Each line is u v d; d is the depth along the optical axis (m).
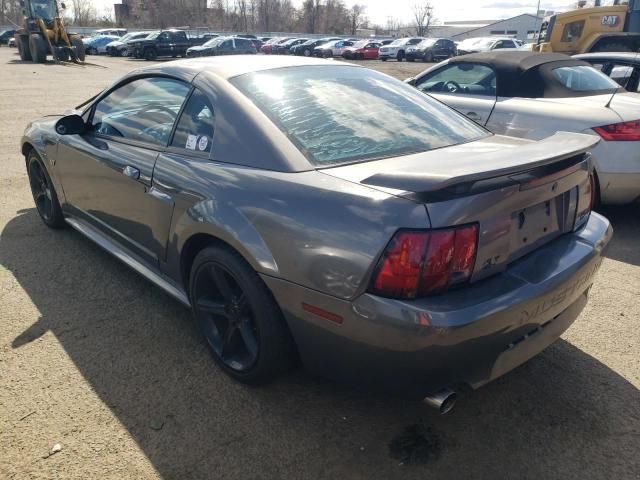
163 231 2.80
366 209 1.92
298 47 37.75
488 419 2.40
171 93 2.91
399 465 2.14
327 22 79.44
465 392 2.08
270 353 2.33
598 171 4.47
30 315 3.13
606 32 11.69
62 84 15.81
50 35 23.95
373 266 1.87
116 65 25.00
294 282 2.10
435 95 5.71
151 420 2.34
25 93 13.46
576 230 2.50
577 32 12.12
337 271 1.95
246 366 2.50
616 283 3.75
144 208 2.92
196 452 2.18
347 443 2.25
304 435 2.29
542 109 4.80
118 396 2.48
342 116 2.58
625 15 11.41
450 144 2.59
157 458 2.14
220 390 2.55
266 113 2.46
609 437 2.30
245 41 28.97
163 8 75.94
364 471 2.11
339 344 2.04
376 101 2.81
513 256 2.11
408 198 1.88
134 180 2.95
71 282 3.54
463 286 1.95
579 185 2.47
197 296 2.69
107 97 3.51
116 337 2.95
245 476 2.07
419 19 75.50
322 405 2.47
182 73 2.88
